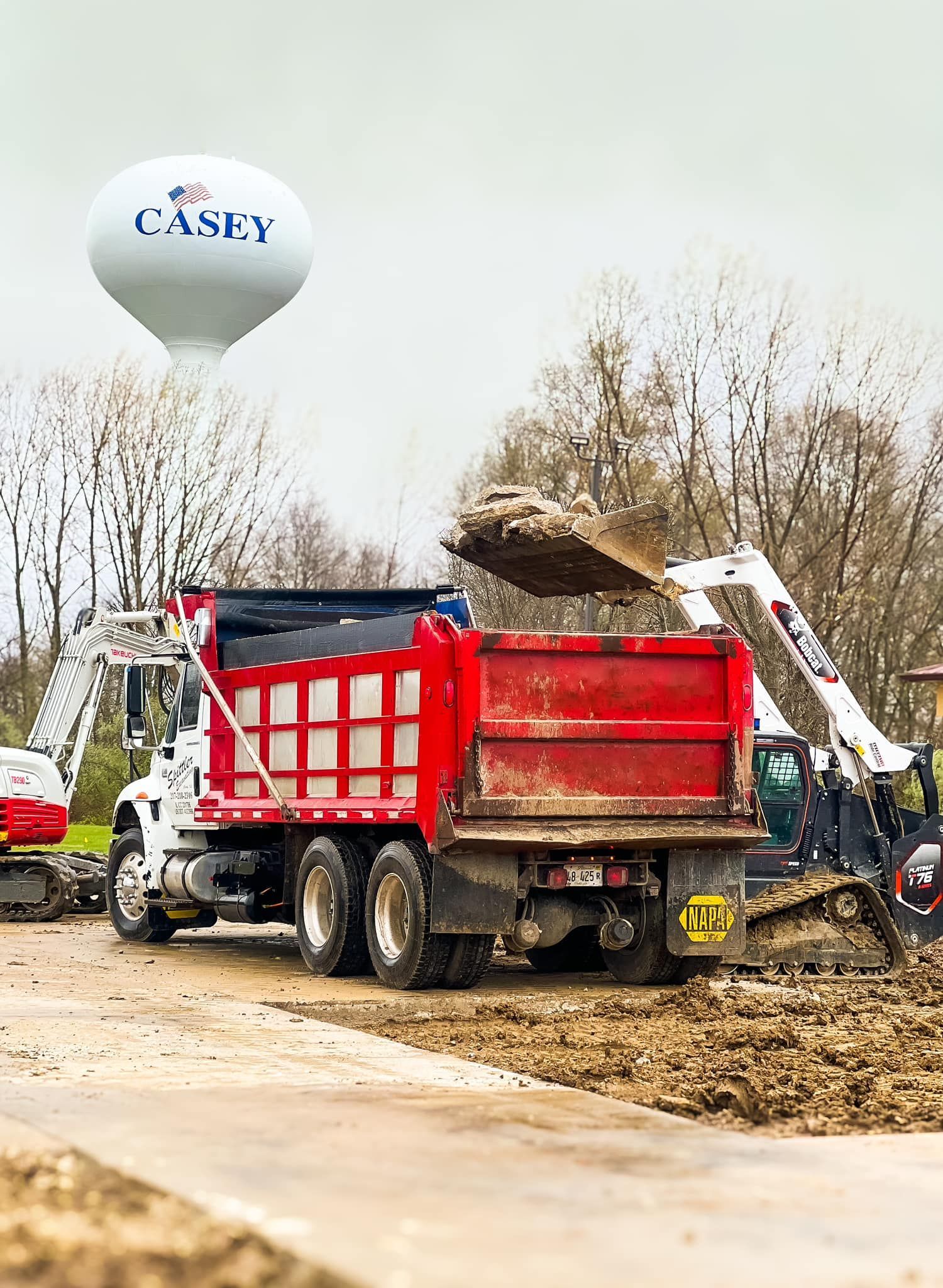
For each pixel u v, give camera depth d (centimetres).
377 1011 1154
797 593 4631
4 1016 1076
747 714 1330
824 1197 591
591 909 1324
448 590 1648
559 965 1488
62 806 2058
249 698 1556
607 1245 512
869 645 4778
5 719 4888
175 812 1677
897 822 1585
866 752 1580
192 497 5175
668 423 4722
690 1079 869
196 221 4875
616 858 1303
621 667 1291
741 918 1332
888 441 4669
